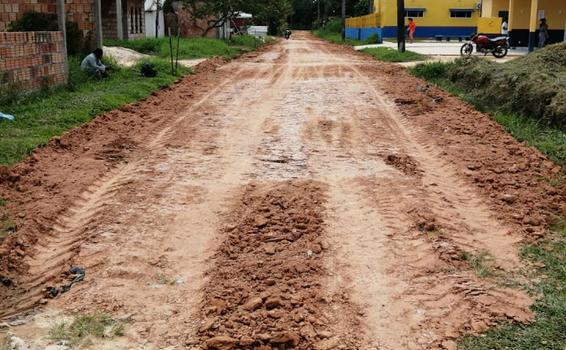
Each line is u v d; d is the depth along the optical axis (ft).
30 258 18.94
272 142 33.30
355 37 198.18
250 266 18.20
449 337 14.58
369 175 27.20
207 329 14.87
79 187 24.79
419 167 28.58
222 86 56.85
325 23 294.66
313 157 30.25
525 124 35.91
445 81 57.16
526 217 21.95
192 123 38.45
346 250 19.49
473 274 17.74
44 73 43.96
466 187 25.80
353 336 14.71
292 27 397.39
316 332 14.82
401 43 95.14
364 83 58.44
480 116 39.45
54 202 22.95
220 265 18.38
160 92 51.65
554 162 28.50
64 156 29.32
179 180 26.37
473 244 19.88
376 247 19.67
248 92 52.49
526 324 14.99
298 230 20.94
